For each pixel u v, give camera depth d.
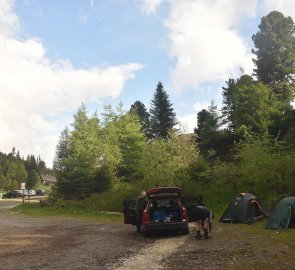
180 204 15.27
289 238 12.98
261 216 18.53
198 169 31.19
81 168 36.34
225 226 17.03
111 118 45.56
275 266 9.05
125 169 42.66
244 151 25.06
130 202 17.30
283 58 47.09
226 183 26.86
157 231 15.95
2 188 96.88
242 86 43.16
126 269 9.38
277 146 26.22
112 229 18.34
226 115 59.22
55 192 36.75
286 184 22.08
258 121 39.94
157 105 76.31
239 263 9.47
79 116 43.59
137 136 44.19
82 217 26.11
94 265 9.97
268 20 47.91
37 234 17.19
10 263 10.45
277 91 45.22
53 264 10.20
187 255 10.87
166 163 33.81
